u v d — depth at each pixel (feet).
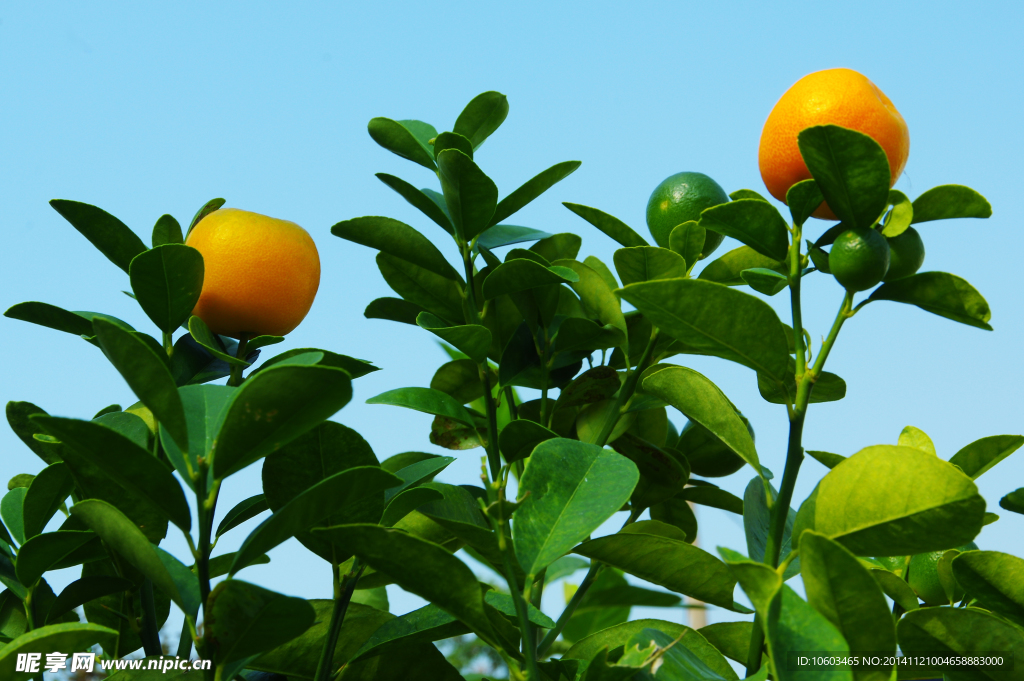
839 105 3.56
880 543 3.09
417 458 4.78
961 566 3.55
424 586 3.05
